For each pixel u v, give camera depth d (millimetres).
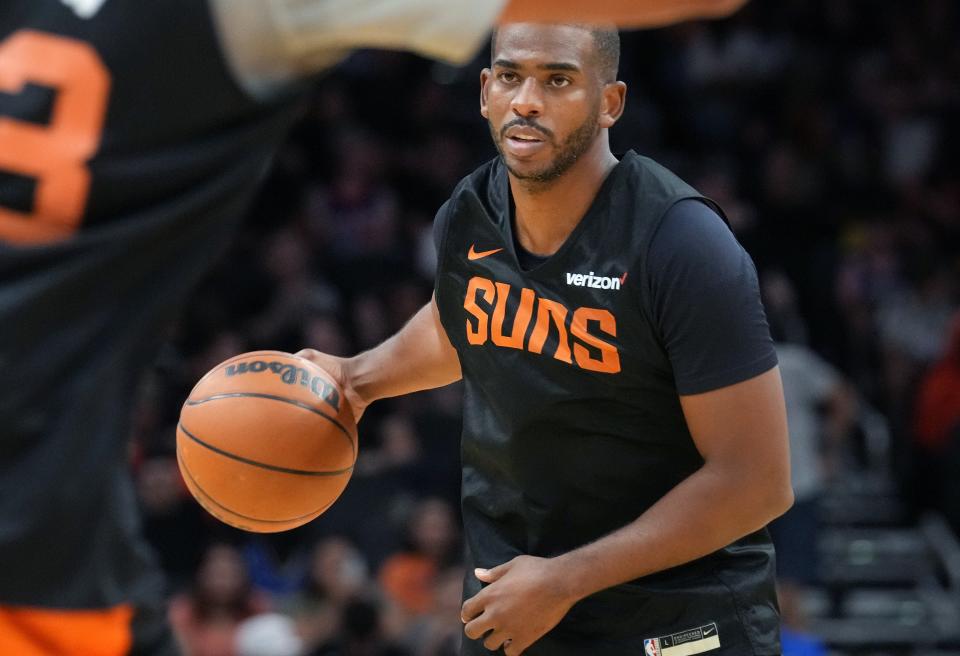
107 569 6582
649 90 45719
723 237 9148
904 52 48156
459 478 28859
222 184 6316
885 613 29219
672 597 9750
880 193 43188
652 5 6527
